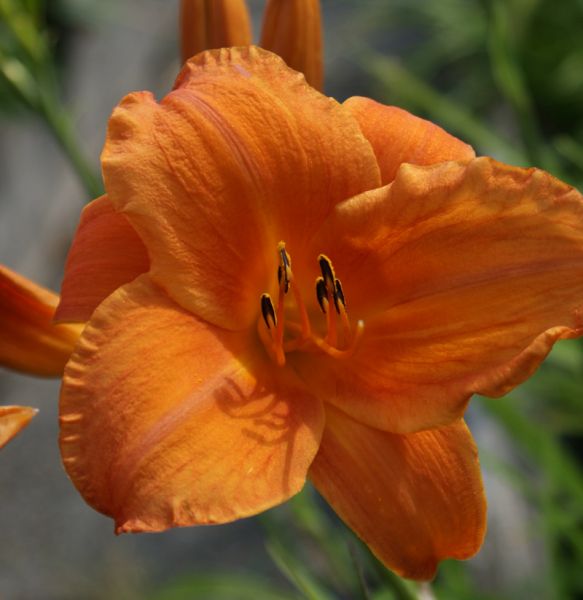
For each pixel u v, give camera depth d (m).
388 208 0.46
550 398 0.80
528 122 0.62
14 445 1.15
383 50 1.47
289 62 0.52
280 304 0.47
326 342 0.48
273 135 0.46
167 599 0.73
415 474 0.46
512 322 0.46
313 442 0.46
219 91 0.46
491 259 0.46
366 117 0.48
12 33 0.58
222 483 0.44
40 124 1.25
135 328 0.44
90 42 1.37
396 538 0.46
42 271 1.25
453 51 1.27
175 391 0.44
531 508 0.84
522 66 1.24
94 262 0.46
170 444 0.44
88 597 0.97
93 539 1.04
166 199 0.45
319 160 0.47
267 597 0.65
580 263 0.46
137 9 1.40
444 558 0.46
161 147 0.45
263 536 1.01
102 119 1.31
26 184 1.29
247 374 0.46
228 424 0.45
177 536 1.02
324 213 0.47
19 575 1.01
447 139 0.48
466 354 0.46
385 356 0.47
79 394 0.43
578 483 0.60
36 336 0.50
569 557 0.78
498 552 0.80
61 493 1.10
